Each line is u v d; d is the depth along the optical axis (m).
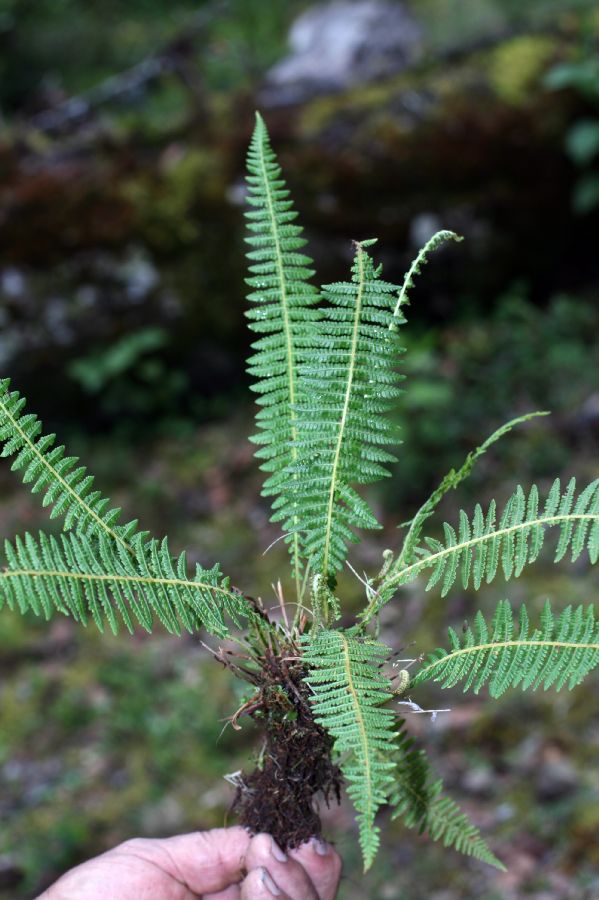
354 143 4.80
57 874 3.02
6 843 3.15
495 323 4.97
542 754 3.06
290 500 1.29
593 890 2.67
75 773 3.37
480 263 5.05
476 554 1.18
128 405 5.02
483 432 4.28
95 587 1.16
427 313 5.16
